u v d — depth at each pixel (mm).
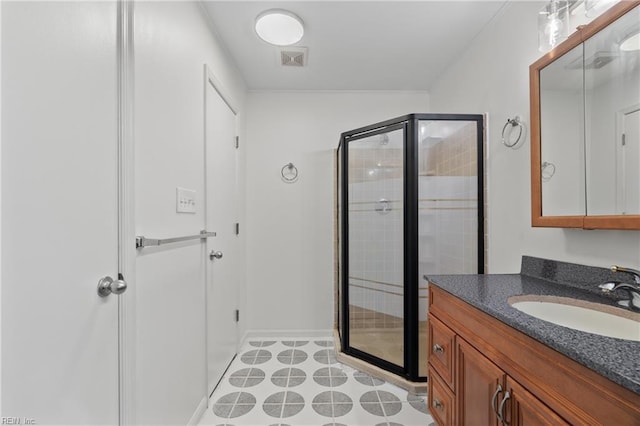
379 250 2334
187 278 1475
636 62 980
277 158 2789
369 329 2355
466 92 2154
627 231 1049
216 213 1932
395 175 2211
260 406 1712
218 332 1960
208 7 1695
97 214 880
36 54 687
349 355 2268
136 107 1056
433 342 1452
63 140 761
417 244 1982
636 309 943
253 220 2773
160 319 1217
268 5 1688
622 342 675
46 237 712
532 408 766
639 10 971
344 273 2412
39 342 691
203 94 1689
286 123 2797
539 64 1372
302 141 2799
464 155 2020
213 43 1866
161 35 1234
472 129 1968
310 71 2469
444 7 1717
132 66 1011
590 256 1191
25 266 660
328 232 2795
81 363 813
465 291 1192
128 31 997
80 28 814
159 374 1206
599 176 1104
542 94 1372
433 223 2074
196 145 1593
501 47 1759
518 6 1611
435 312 1441
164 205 1254
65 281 764
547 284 1312
